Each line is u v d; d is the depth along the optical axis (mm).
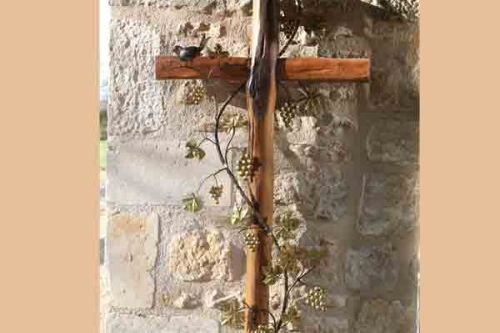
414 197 3344
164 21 3338
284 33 3291
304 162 3342
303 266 3340
